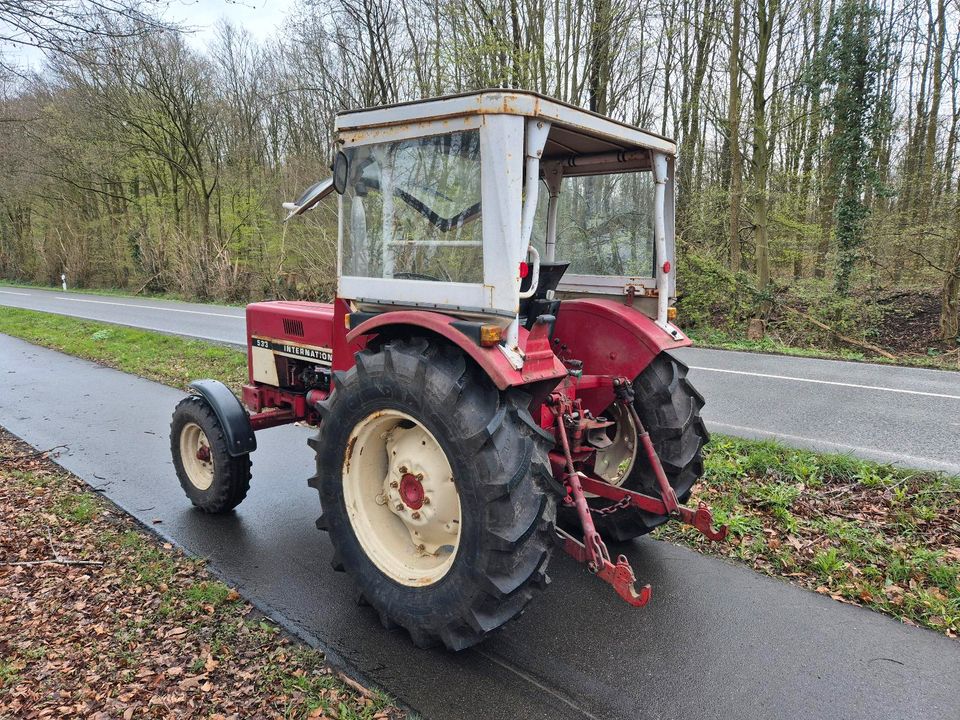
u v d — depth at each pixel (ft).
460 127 8.36
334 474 10.02
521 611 8.50
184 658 8.83
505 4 37.76
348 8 41.16
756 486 14.49
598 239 12.52
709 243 45.75
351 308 10.67
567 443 9.64
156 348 34.99
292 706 7.86
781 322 41.81
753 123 41.68
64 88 42.55
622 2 38.42
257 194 70.79
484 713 7.88
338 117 9.91
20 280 100.58
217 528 13.29
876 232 42.14
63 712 7.72
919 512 12.99
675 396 11.37
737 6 39.73
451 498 9.11
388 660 8.94
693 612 10.10
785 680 8.51
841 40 38.40
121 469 16.71
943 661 8.91
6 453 17.88
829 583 10.91
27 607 10.01
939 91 44.65
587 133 9.42
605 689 8.35
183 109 69.05
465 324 8.42
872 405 22.06
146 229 79.10
